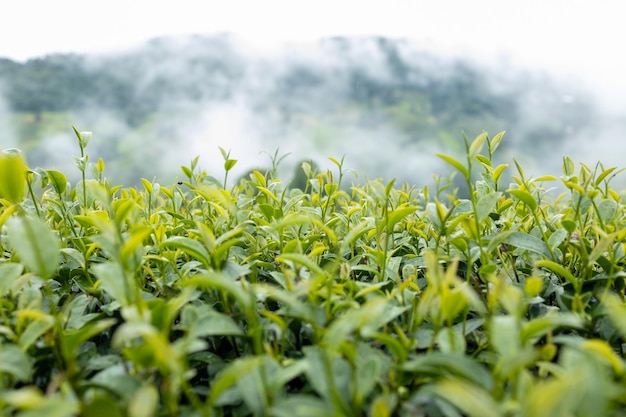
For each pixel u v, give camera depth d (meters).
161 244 1.24
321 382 0.85
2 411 0.86
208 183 1.97
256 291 1.08
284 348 1.12
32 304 1.07
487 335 1.10
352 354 0.87
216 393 0.78
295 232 1.71
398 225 2.04
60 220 1.91
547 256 1.40
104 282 0.97
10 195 0.99
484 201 1.33
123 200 1.46
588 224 1.75
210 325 0.93
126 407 0.84
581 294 1.28
